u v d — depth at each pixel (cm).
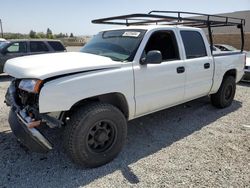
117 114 321
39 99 266
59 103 276
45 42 1142
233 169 313
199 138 407
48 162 327
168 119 495
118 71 323
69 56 345
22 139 292
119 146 332
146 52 369
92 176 297
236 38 2075
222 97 549
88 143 304
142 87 354
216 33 2239
